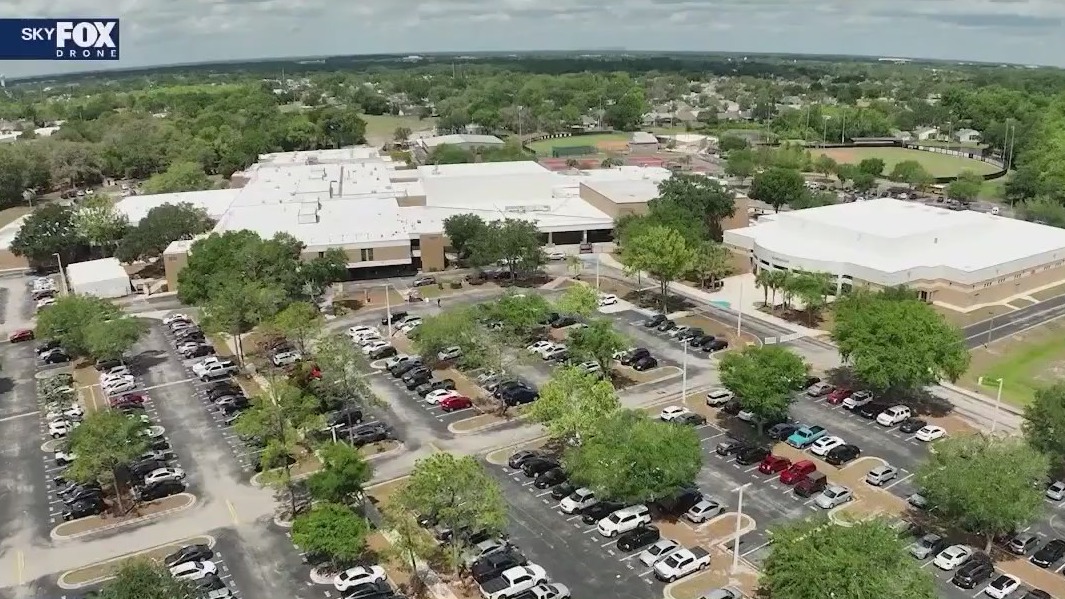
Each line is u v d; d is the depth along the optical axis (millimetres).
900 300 101500
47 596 61406
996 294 130500
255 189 185750
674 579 62312
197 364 106688
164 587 51844
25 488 78188
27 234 159000
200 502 74938
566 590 60344
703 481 77312
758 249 143875
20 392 101938
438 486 60656
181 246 146500
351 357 89125
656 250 124188
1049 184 199375
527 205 176875
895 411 89125
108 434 72312
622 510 70000
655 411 92188
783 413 85875
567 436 79625
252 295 107125
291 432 76438
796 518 70688
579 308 107875
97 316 106000
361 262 145250
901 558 52562
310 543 60281
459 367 105125
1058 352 109250
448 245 152000
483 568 62469
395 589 61938
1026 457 64562
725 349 110938
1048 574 62625
